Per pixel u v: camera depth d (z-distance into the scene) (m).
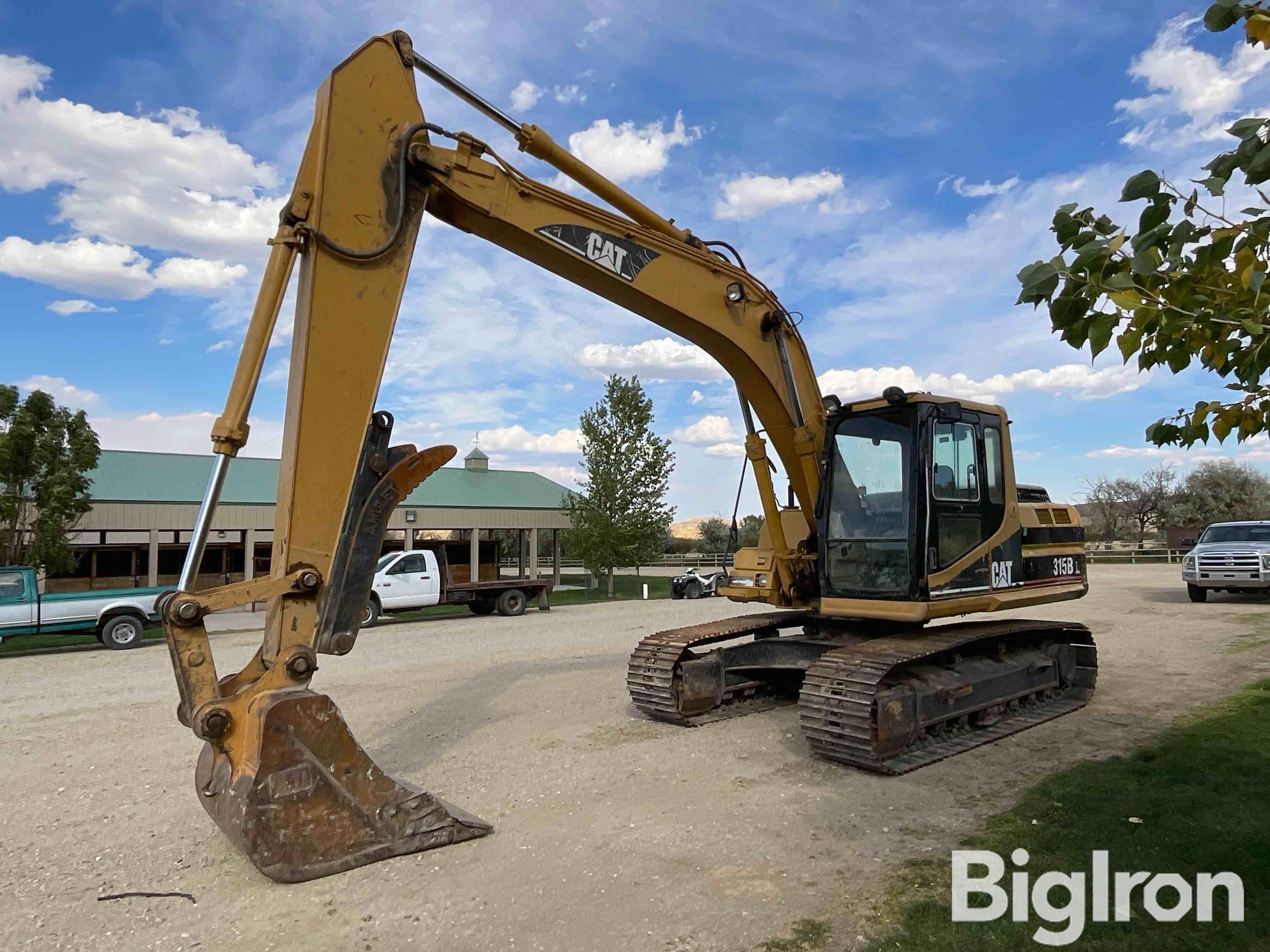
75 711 9.35
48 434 18.05
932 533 6.89
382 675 11.09
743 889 4.23
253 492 26.08
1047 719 7.67
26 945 3.88
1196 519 42.25
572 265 6.11
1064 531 8.73
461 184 5.48
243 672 4.87
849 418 7.46
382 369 5.03
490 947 3.74
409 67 5.29
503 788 6.02
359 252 4.96
